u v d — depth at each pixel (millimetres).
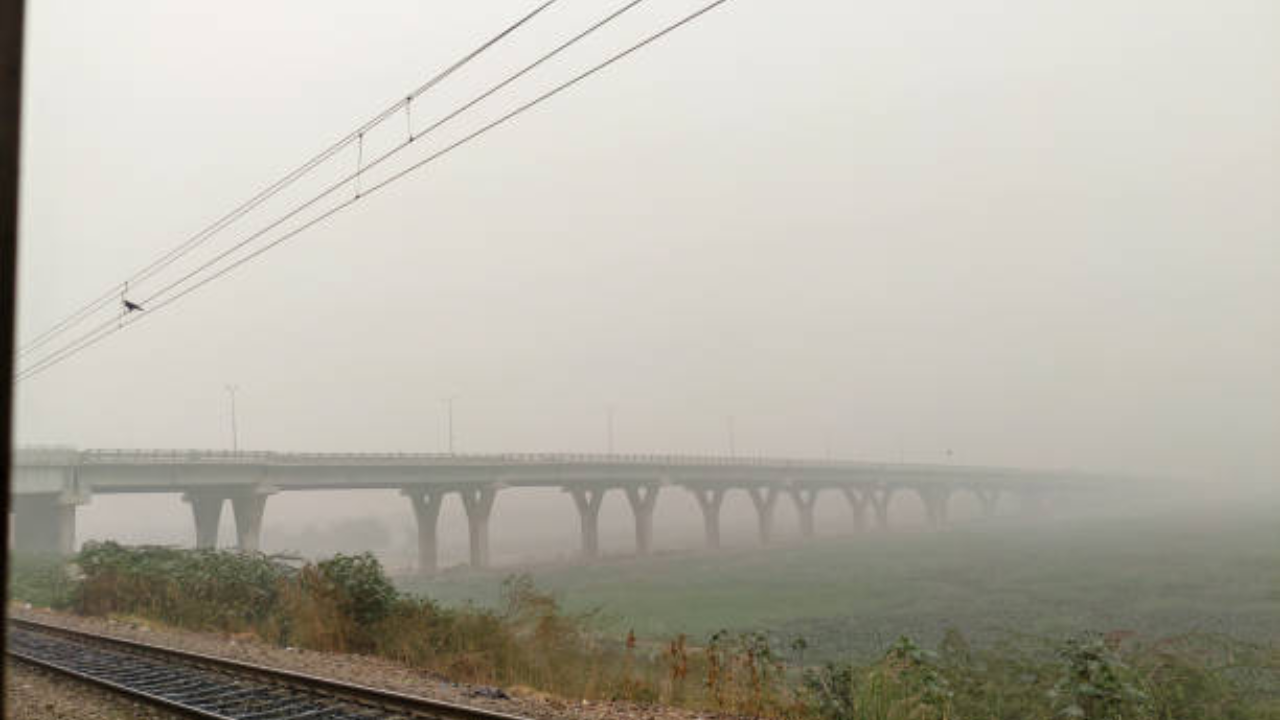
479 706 10945
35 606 26641
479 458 75625
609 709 10953
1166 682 11375
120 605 24078
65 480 48938
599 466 87438
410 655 15281
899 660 11055
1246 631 30828
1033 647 22828
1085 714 9977
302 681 11922
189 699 11336
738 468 106312
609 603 44625
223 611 21375
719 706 11117
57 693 12266
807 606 42250
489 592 54062
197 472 55750
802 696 11086
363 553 18578
